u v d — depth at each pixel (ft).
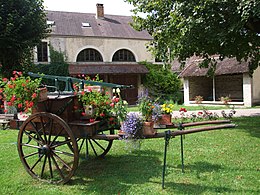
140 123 14.03
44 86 16.10
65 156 20.74
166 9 30.91
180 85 85.71
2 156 21.12
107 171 16.97
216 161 18.20
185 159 18.84
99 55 83.87
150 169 17.01
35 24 54.80
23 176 16.39
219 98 73.82
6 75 53.72
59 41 78.13
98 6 92.27
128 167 17.62
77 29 82.64
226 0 23.57
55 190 14.07
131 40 87.10
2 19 50.34
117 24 91.86
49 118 15.30
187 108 59.93
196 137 26.27
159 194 13.12
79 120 15.78
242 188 13.51
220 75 70.23
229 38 28.58
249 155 19.49
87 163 18.86
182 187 13.91
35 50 75.87
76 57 80.07
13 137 29.73
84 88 17.22
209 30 25.36
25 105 14.79
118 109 15.15
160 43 33.42
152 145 23.30
